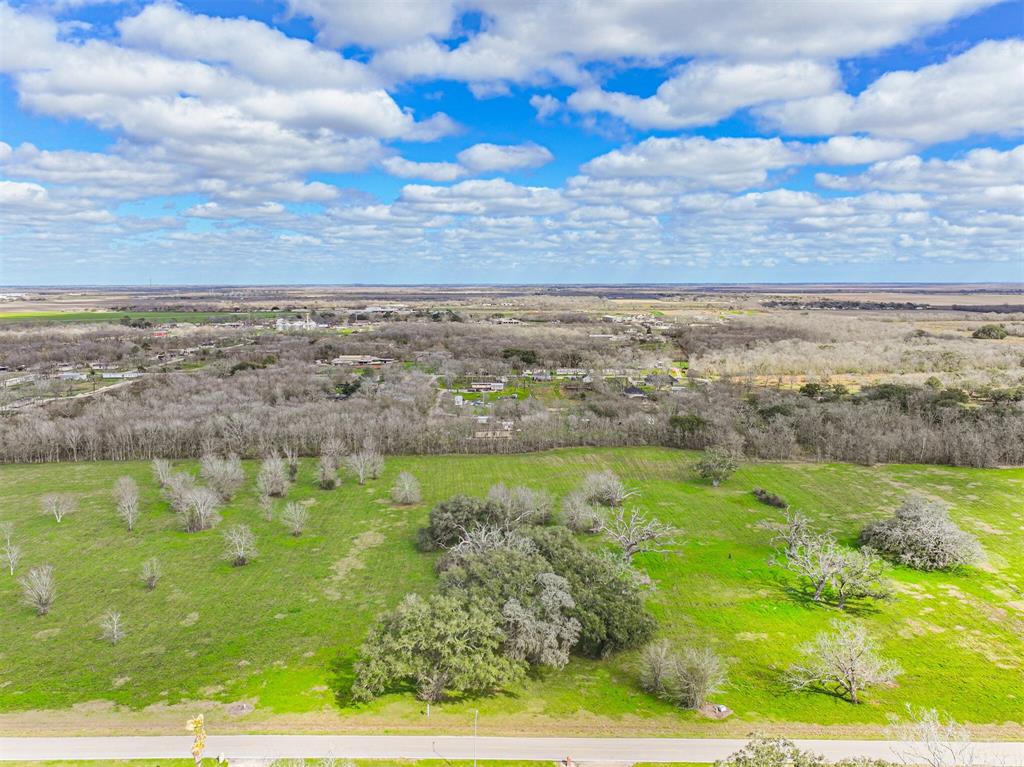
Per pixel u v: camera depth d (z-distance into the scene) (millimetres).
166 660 72188
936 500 121000
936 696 67000
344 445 148250
